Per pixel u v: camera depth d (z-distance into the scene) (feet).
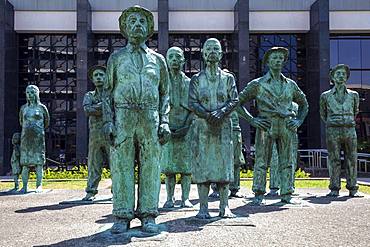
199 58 103.86
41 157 44.57
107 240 19.98
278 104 32.73
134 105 20.94
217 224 23.85
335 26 100.01
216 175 24.64
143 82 21.09
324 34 93.04
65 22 99.96
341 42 104.27
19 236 22.12
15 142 45.88
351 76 103.96
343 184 52.13
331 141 39.40
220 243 19.48
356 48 104.32
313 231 22.34
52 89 104.99
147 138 21.12
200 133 25.09
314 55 96.73
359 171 80.94
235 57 97.50
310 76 99.19
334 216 27.30
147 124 21.04
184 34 103.30
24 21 99.50
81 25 93.40
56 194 43.24
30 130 43.96
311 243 19.58
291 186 33.30
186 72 103.50
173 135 31.17
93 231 23.13
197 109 24.90
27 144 44.01
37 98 44.34
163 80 22.26
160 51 92.68
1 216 28.99
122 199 20.92
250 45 103.86
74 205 34.58
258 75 103.81
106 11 99.40
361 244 19.44
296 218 26.55
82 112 91.56
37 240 21.02
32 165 44.34
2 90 90.89
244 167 79.00
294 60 104.47
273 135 32.73
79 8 93.45
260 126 32.63
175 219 26.22
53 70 105.09
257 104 33.53
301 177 67.00
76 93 97.19
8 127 94.02
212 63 25.45
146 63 21.49
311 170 75.15
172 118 31.68
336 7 100.01
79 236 21.79
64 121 105.09
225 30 99.76
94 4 99.30
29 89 43.80
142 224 21.33
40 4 99.60
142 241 19.72
